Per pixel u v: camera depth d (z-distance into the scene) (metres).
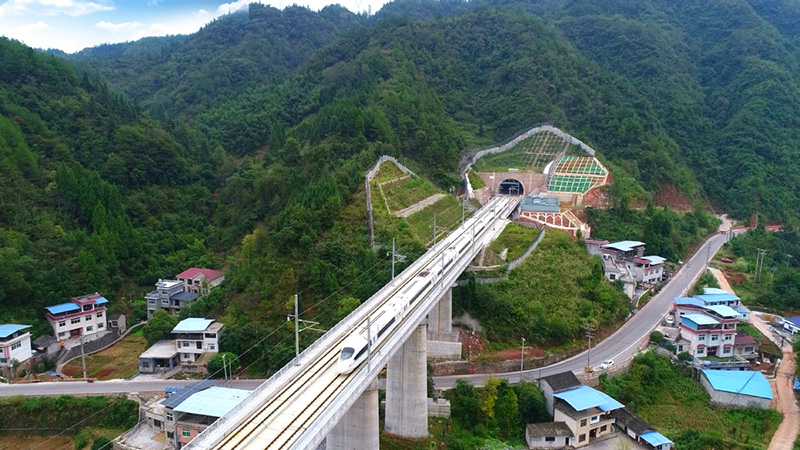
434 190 143.25
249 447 37.62
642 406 78.62
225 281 107.38
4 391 79.00
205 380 74.81
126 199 137.75
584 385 77.69
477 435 71.56
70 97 159.00
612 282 108.31
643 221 138.75
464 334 90.00
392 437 69.81
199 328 87.44
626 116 186.88
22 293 97.00
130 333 103.81
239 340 87.44
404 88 189.38
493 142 196.75
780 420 74.88
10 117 137.12
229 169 170.75
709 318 90.00
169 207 146.50
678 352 88.31
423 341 68.94
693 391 81.56
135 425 72.25
